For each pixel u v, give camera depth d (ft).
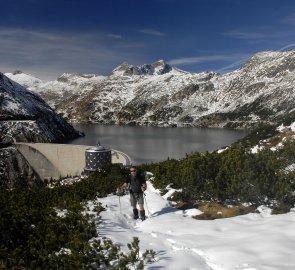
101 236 35.81
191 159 57.41
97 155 149.48
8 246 33.63
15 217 37.47
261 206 45.32
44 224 37.40
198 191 50.21
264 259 27.40
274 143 118.21
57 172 395.75
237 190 46.88
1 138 614.34
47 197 61.57
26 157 432.25
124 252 30.96
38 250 32.68
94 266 28.84
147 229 40.42
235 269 26.32
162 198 52.34
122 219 44.68
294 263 26.21
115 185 66.64
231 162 51.75
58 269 28.81
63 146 392.06
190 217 44.55
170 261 28.25
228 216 43.65
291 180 48.93
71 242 31.14
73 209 42.09
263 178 46.21
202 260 28.89
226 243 31.76
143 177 45.75
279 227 34.88
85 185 68.85
